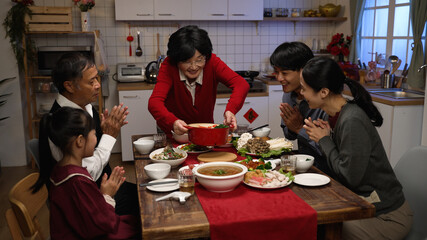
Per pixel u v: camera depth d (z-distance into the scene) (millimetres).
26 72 4492
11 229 1605
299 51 2178
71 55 1986
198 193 1738
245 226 1475
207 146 2305
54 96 5027
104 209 1586
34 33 4621
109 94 5152
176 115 2662
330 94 1870
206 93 2576
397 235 1811
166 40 5137
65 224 1607
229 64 5367
